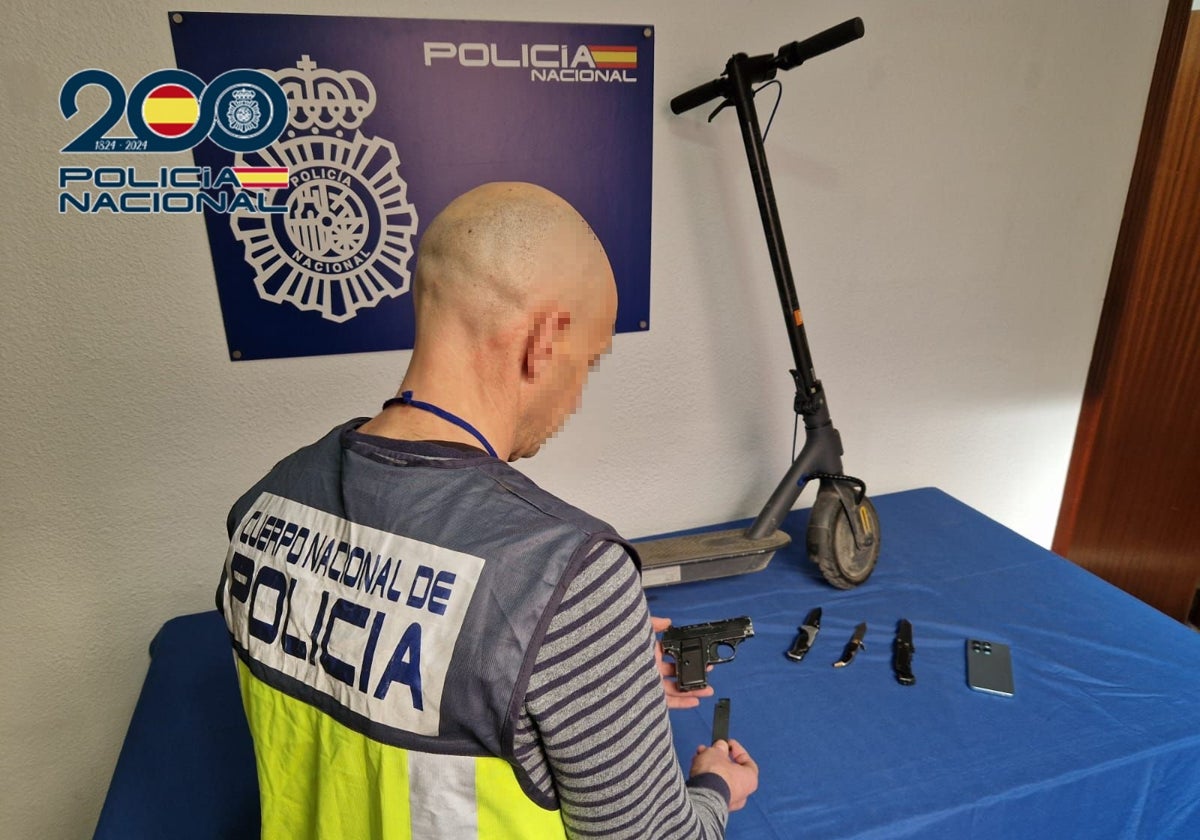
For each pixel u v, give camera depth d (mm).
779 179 1595
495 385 612
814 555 1439
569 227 609
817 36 1204
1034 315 1935
